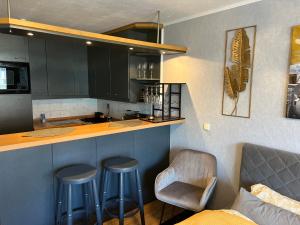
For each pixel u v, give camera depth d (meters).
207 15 2.67
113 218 2.68
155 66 3.37
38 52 3.55
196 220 1.67
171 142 3.25
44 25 1.66
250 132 2.41
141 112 3.72
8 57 3.15
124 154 2.71
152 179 3.09
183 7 2.50
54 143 2.10
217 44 2.61
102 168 2.52
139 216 2.77
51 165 2.15
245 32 2.36
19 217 2.01
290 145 2.13
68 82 3.98
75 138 2.09
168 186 2.62
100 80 3.91
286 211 1.74
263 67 2.26
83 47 4.11
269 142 2.27
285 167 2.06
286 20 2.08
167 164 3.27
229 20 2.48
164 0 2.28
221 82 2.61
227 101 2.57
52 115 4.29
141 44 2.27
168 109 3.21
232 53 2.47
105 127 2.49
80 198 2.39
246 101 2.41
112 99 3.71
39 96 3.65
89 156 2.40
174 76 3.13
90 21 3.04
